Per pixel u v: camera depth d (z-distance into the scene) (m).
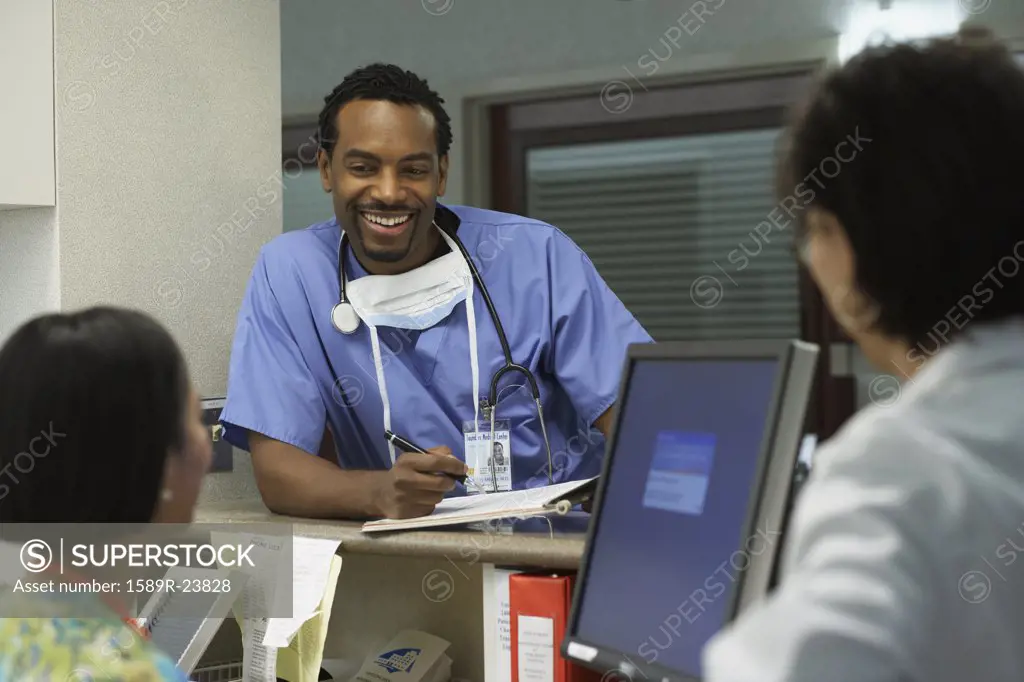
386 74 2.81
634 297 6.42
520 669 1.98
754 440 1.50
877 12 5.62
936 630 0.91
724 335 6.22
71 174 3.04
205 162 3.36
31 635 1.42
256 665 2.33
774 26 5.87
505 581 2.05
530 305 2.95
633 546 1.69
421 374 2.91
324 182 2.97
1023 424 0.98
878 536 0.92
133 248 3.19
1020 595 0.94
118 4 3.14
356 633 2.53
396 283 2.89
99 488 1.46
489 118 6.58
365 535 2.23
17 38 2.94
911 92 1.09
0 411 1.46
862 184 1.10
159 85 3.24
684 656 1.53
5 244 3.14
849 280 1.15
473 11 6.41
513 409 2.92
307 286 2.92
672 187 6.28
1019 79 1.09
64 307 3.04
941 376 1.04
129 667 1.41
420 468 2.35
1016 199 1.06
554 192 6.53
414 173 2.80
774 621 0.94
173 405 1.52
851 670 0.88
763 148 6.04
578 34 6.24
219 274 3.40
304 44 6.69
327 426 3.06
